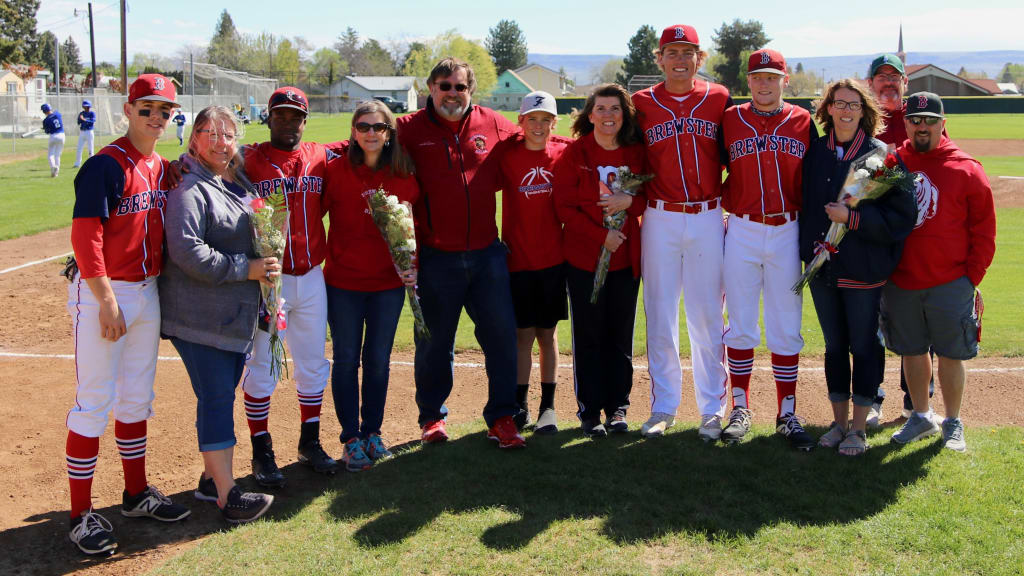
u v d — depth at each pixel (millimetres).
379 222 4383
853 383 4656
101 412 3730
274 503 4137
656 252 4852
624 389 5113
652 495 4078
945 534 3639
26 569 3506
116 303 3604
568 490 4164
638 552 3529
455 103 4609
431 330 4883
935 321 4586
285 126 4238
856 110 4430
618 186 4621
